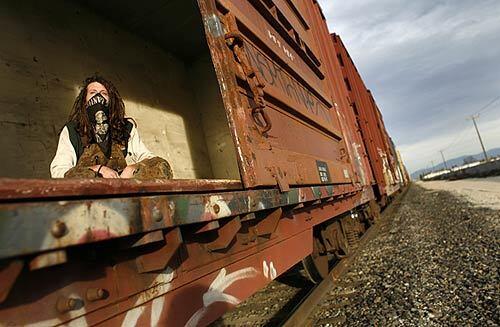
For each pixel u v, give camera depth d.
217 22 2.12
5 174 2.85
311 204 3.14
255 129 2.24
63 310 1.00
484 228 7.21
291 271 5.77
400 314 3.41
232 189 1.76
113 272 1.22
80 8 3.98
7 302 0.89
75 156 2.23
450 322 3.15
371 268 5.13
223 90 1.96
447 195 19.12
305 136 3.45
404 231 8.22
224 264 1.86
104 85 2.44
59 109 3.45
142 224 1.10
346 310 3.65
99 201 0.98
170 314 1.44
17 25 3.26
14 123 3.01
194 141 5.27
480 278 4.13
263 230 2.25
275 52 3.14
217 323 4.05
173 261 1.50
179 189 1.35
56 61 3.55
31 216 0.80
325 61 5.84
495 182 25.83
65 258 0.88
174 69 5.36
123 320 1.23
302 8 5.27
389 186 10.70
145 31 4.72
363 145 7.62
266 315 4.04
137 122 4.42
